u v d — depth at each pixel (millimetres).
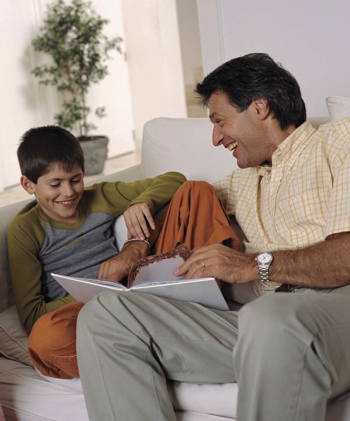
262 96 1253
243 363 868
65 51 4828
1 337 1387
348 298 962
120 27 5547
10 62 4664
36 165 1377
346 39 2174
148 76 5387
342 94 2256
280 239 1292
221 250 1213
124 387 964
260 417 857
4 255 1459
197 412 1058
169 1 5012
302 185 1240
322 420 855
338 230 1103
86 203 1552
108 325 991
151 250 1486
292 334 829
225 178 1528
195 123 1772
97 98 5461
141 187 1626
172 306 1058
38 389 1214
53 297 1445
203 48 2547
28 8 4801
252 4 2352
